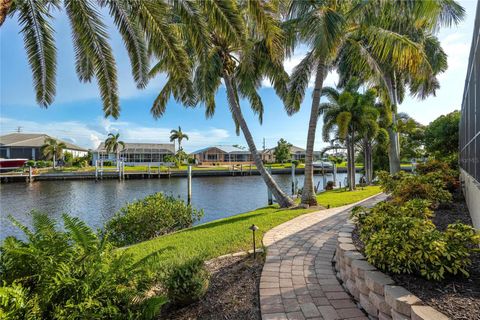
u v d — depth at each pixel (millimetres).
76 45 5273
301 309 2738
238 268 3908
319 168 43469
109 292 2539
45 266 2430
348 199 10836
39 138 51531
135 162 56625
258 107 12344
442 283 2375
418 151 22453
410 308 2021
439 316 1872
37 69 4941
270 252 4531
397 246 2600
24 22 4555
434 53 13039
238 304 2908
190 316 2760
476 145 4641
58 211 15969
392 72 13461
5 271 2408
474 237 2533
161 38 4668
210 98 10625
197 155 66000
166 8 4484
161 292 3137
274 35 5324
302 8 8375
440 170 8398
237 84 11227
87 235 2996
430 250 2436
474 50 4789
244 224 6945
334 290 3123
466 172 6527
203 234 6223
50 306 2236
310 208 8898
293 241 5164
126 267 2910
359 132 15719
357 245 3482
